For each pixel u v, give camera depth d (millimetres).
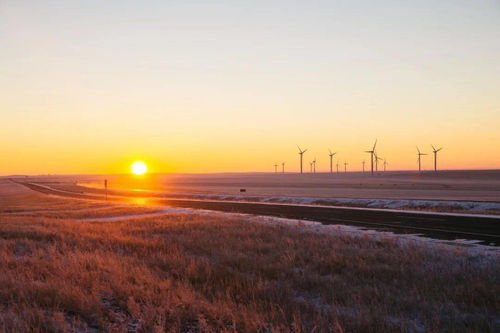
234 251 16719
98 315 7312
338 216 34969
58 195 95375
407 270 13164
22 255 14312
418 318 8703
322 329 7359
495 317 8852
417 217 32750
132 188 132750
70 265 11531
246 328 7023
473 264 14039
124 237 20125
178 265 13117
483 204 40031
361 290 10680
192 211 42844
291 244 18453
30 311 6871
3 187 173625
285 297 9766
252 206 50344
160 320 7230
